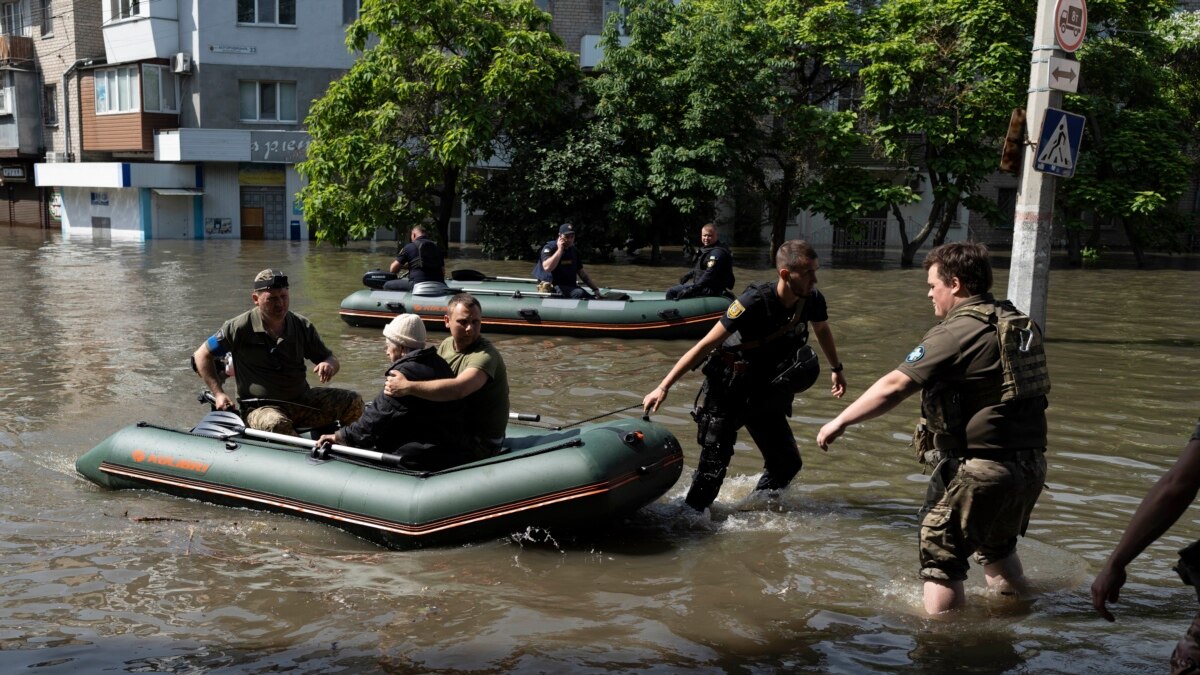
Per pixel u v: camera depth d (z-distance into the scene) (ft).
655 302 39.24
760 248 94.27
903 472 20.48
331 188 73.92
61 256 73.67
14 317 41.52
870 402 12.98
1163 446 22.40
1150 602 13.76
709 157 71.10
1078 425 24.34
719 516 17.79
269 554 15.94
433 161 73.87
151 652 12.37
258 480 17.85
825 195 74.95
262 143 96.22
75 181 101.14
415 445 17.30
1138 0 77.56
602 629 13.06
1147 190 75.51
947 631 12.90
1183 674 8.33
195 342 35.70
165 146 96.12
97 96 102.73
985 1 69.46
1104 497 18.66
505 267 70.49
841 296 52.90
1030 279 25.86
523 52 73.51
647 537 16.75
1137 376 30.81
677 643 12.61
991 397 12.56
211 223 98.48
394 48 73.67
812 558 15.67
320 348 20.75
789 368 17.25
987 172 75.56
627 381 29.86
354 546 16.42
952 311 13.05
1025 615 13.35
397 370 16.98
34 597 14.10
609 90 73.77
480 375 17.11
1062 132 24.82
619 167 72.38
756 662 12.07
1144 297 53.98
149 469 18.90
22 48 111.14
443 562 15.64
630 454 16.80
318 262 70.95
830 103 87.35
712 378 17.56
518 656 12.26
